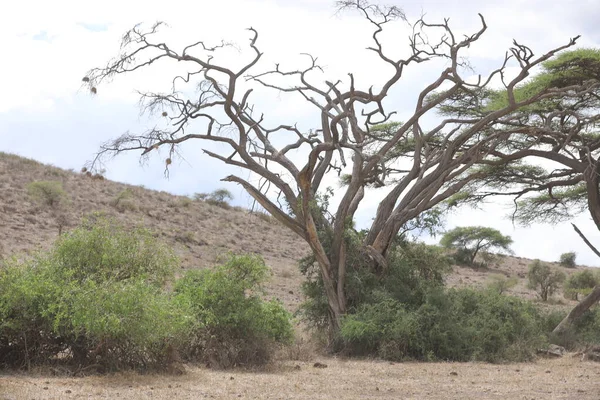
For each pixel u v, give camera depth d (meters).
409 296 16.81
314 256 17.45
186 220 41.44
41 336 10.27
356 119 16.73
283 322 13.45
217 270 12.90
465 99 20.59
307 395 9.49
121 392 8.85
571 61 18.44
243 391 9.55
